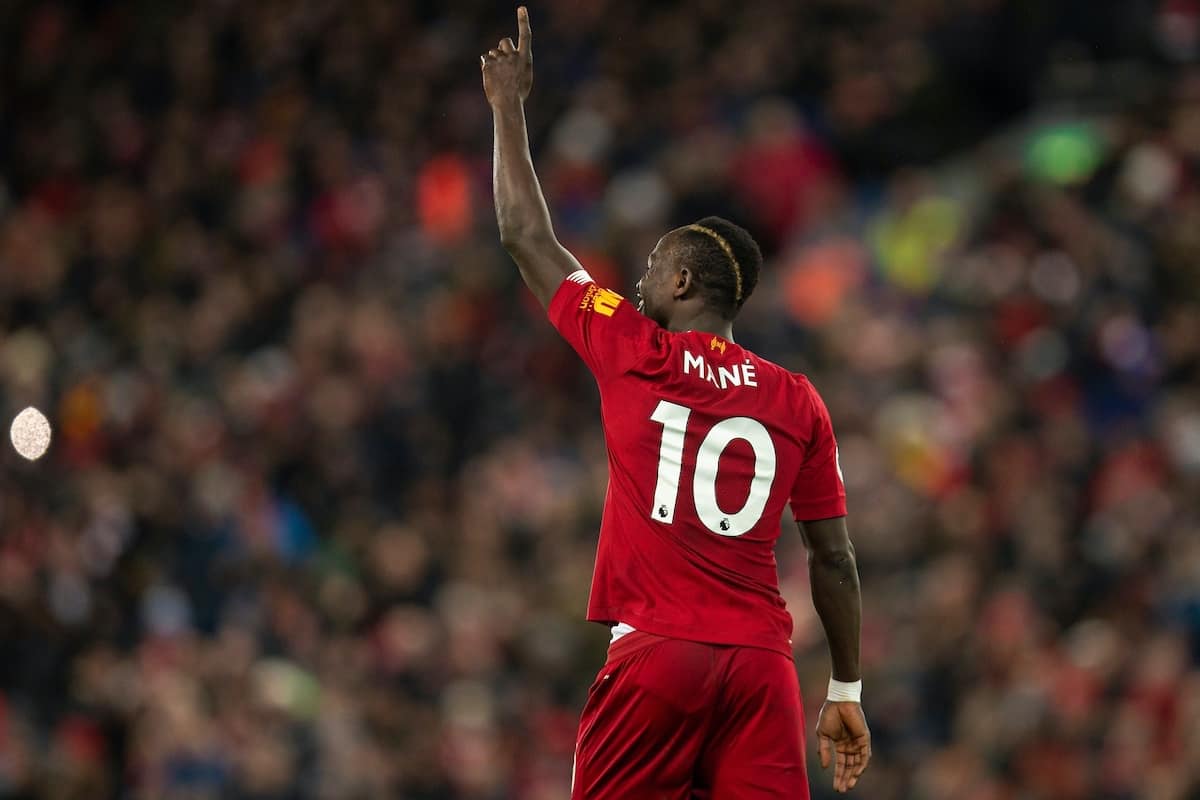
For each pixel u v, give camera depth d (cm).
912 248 5828
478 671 4284
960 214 5888
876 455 4809
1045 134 6169
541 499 4975
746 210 6131
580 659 4328
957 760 3728
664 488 1711
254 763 3928
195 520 5041
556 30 7150
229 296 6262
